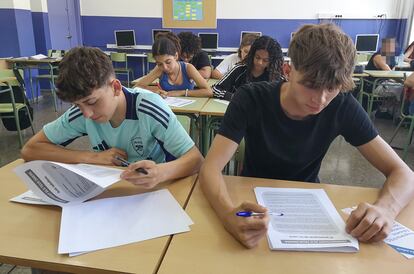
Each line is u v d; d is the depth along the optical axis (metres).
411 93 3.55
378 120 5.12
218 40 8.12
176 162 1.12
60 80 1.01
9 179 1.10
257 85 1.22
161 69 3.09
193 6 7.97
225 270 0.70
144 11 8.14
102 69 1.04
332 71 0.88
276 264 0.73
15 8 5.88
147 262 0.72
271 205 0.96
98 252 0.75
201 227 0.85
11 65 5.52
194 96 2.96
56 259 0.73
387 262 0.74
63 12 7.66
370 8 7.64
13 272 1.71
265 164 1.29
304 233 0.83
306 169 1.30
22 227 0.84
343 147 3.85
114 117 1.25
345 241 0.80
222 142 1.13
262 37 2.64
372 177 3.05
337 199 1.01
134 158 1.35
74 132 1.33
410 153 3.71
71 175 0.98
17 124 3.60
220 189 0.98
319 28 0.94
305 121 1.16
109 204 0.95
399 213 0.93
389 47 5.71
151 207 0.94
